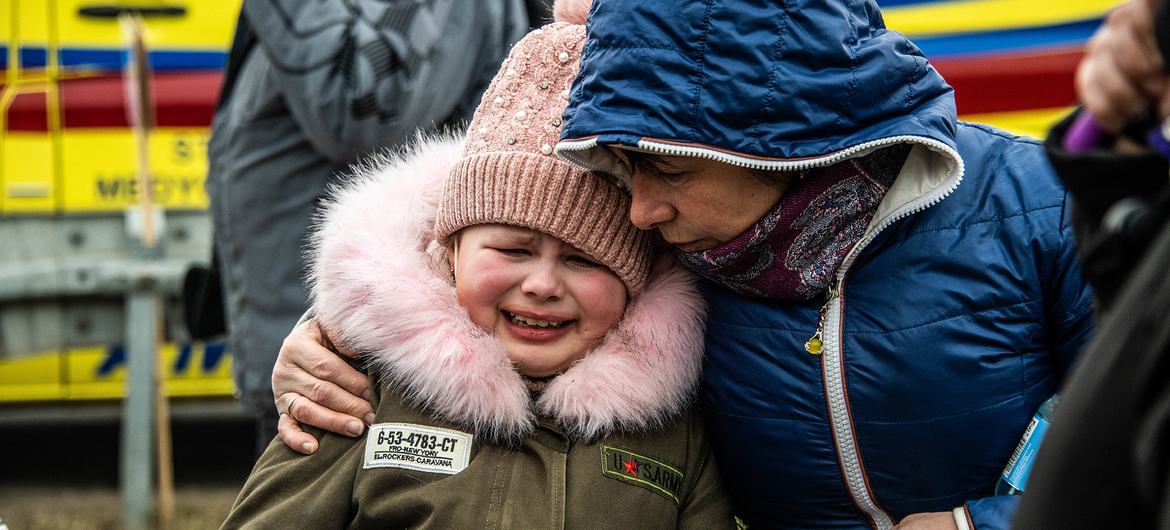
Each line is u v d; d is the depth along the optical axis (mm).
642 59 1422
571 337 1703
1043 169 1570
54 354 4527
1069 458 987
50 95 4363
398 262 1748
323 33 2377
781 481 1683
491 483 1678
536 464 1703
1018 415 1571
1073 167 1093
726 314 1686
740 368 1668
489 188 1637
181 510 4207
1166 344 912
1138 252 1042
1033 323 1557
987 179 1587
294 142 2533
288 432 1767
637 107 1431
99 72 4395
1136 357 941
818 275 1557
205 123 4379
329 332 1798
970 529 1541
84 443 5086
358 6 2389
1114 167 1067
